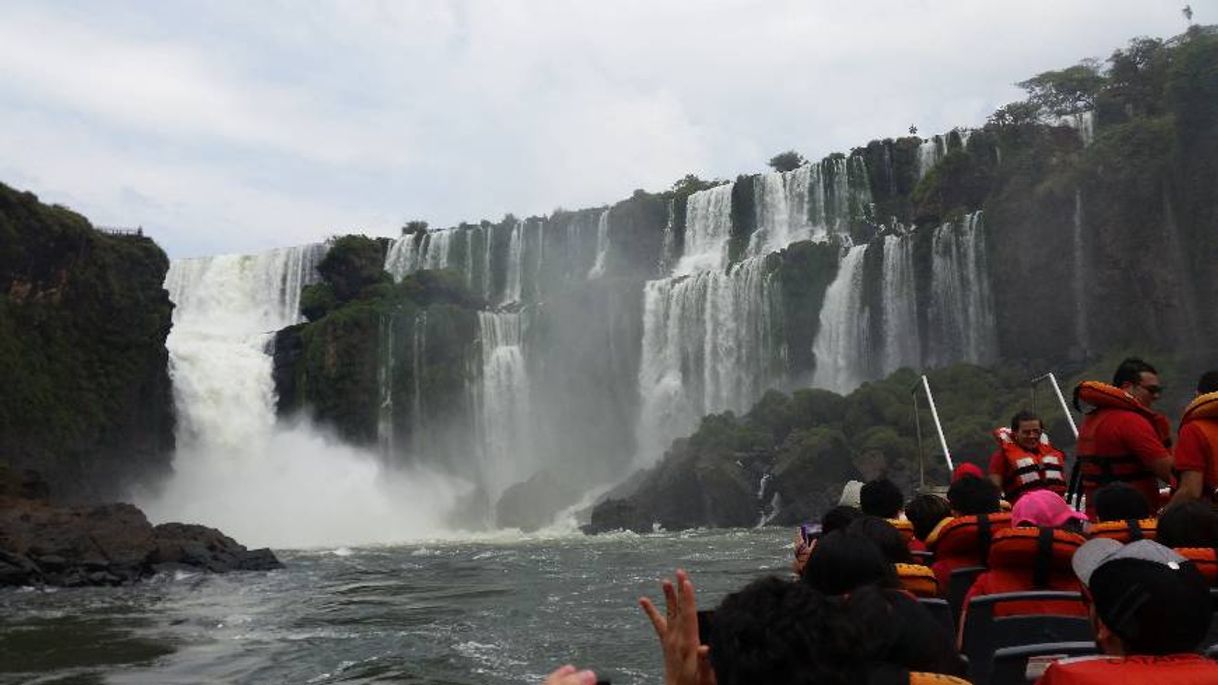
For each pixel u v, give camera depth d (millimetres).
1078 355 53625
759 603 2959
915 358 59156
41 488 43406
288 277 78938
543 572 27531
